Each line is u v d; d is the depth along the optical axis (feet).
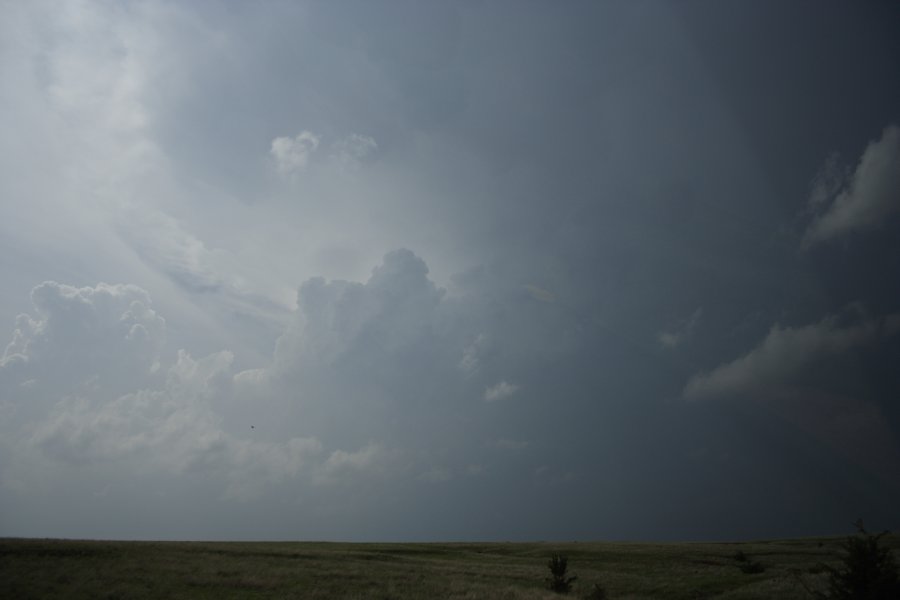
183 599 85.61
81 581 91.81
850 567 73.61
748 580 132.46
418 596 97.60
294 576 112.37
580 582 137.69
